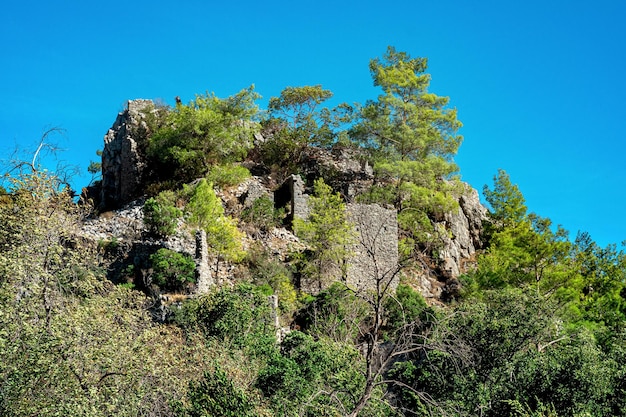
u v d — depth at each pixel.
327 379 21.91
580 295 39.28
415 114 54.09
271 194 46.56
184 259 32.12
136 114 51.69
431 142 53.88
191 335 24.48
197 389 18.08
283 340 26.50
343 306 30.78
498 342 23.30
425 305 35.25
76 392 16.09
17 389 15.70
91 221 37.88
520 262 38.88
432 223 49.81
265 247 40.53
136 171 48.12
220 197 45.12
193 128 48.28
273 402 20.84
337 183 53.50
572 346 24.41
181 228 37.53
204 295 28.25
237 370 21.34
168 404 18.06
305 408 19.78
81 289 20.88
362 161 56.56
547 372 23.11
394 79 55.03
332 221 39.81
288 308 32.75
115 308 20.92
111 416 16.30
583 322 34.69
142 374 17.89
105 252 33.47
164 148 47.97
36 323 17.73
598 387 22.70
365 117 54.75
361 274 40.31
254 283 35.12
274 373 21.73
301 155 56.12
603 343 28.70
